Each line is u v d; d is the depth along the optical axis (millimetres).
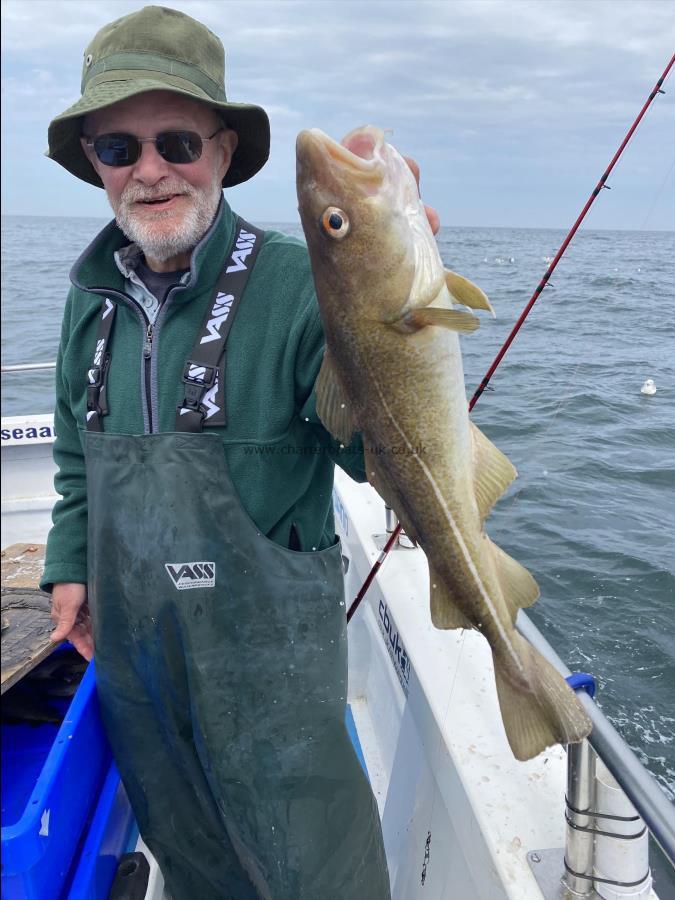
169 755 1875
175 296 1702
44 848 1535
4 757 2055
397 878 2123
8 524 4156
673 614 3152
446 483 1437
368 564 2574
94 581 1792
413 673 2035
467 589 1454
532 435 3430
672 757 2672
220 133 1833
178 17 1741
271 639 1689
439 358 1400
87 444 1773
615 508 3139
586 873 1311
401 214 1402
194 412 1655
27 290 15398
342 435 1553
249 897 1957
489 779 1608
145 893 1837
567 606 3211
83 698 1880
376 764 2574
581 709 1259
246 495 1687
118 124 1704
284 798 1721
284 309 1681
